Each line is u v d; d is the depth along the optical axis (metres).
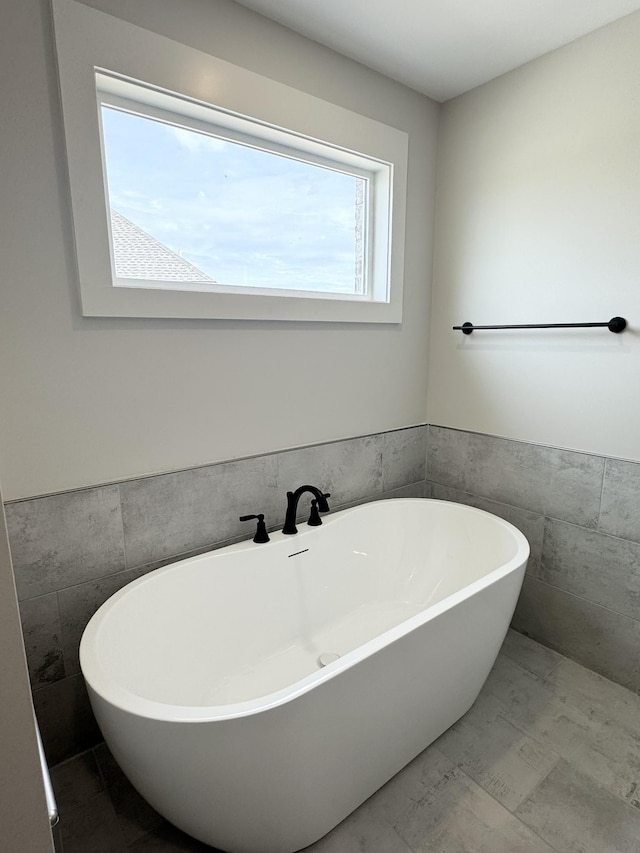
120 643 1.39
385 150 2.05
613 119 1.71
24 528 1.41
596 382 1.87
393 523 2.24
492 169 2.11
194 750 1.02
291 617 1.92
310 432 2.07
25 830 0.49
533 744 1.62
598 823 1.35
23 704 0.46
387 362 2.31
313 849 1.29
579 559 2.00
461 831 1.33
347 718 1.21
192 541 1.77
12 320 1.33
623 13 1.63
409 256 2.29
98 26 1.31
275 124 1.70
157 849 1.28
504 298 2.14
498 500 2.28
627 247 1.73
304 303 1.91
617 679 1.92
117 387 1.53
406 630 1.30
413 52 1.86
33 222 1.32
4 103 1.23
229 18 1.56
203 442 1.75
